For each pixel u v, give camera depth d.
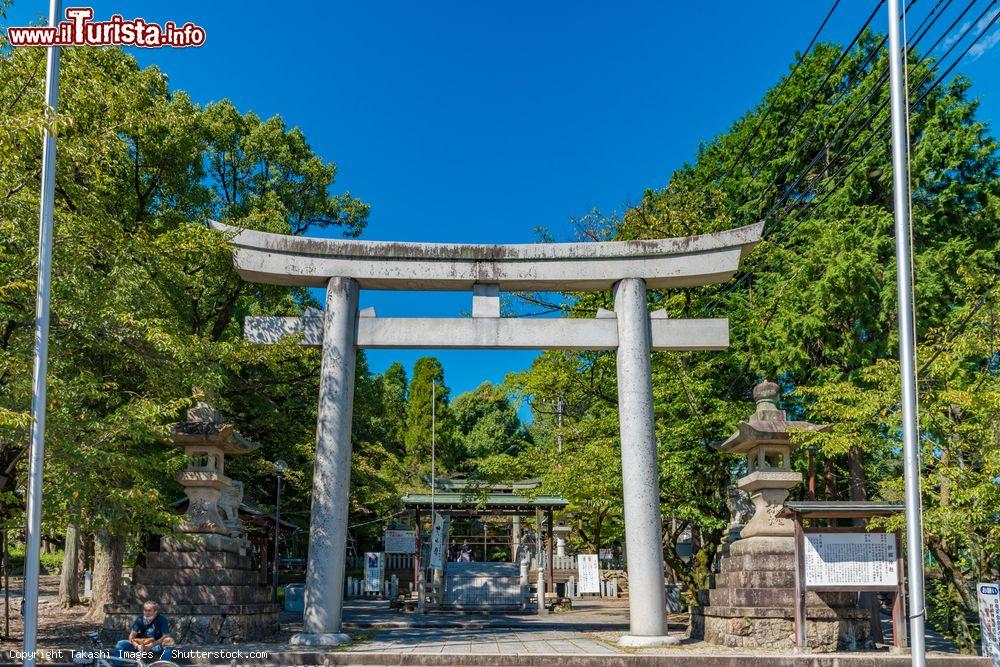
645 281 14.04
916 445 8.99
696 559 19.22
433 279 13.90
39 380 8.83
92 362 13.62
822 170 21.55
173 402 11.69
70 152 11.16
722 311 21.42
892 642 13.29
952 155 19.22
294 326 13.87
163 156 17.12
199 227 12.81
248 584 13.70
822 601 12.17
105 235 11.57
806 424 13.32
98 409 14.36
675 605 21.61
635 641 12.34
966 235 19.50
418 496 26.22
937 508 11.22
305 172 21.89
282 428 22.95
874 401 11.91
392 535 26.59
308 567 12.74
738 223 23.70
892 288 18.34
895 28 9.72
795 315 19.00
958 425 11.52
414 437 41.38
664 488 17.69
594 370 20.09
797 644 11.79
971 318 11.98
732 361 20.33
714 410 18.39
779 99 23.67
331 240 13.87
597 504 22.39
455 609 22.41
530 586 25.12
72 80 12.51
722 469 18.38
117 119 12.64
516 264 13.95
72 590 20.17
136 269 12.22
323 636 12.29
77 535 20.48
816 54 23.70
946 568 12.03
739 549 13.14
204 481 13.34
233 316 22.64
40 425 8.71
